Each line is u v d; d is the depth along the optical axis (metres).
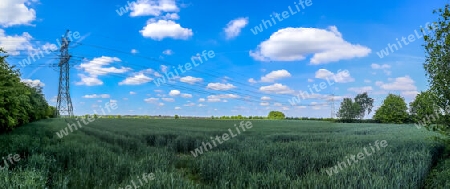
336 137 16.47
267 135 18.30
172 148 13.82
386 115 54.03
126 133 18.67
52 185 5.82
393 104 53.97
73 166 7.69
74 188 6.05
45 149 9.08
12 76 14.50
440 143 10.77
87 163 7.61
